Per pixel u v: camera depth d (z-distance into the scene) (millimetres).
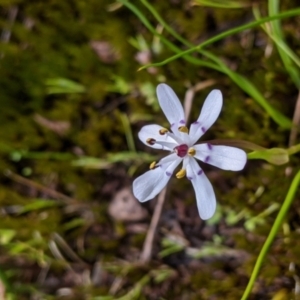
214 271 245
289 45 244
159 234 253
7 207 267
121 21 262
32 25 271
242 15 250
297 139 237
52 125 267
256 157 208
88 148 262
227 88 251
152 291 250
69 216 263
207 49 253
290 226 239
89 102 265
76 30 266
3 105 271
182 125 205
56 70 267
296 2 243
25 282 261
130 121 260
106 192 261
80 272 258
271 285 237
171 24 258
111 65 263
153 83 257
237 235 241
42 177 267
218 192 248
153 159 256
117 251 257
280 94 245
